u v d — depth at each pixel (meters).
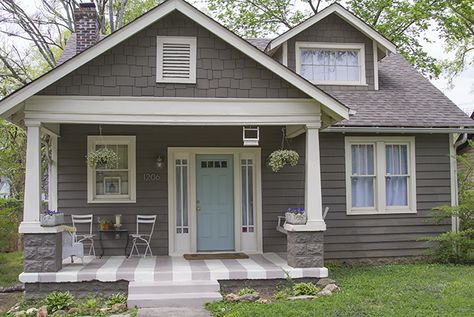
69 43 13.80
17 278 10.54
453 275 9.92
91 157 9.33
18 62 22.56
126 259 10.33
